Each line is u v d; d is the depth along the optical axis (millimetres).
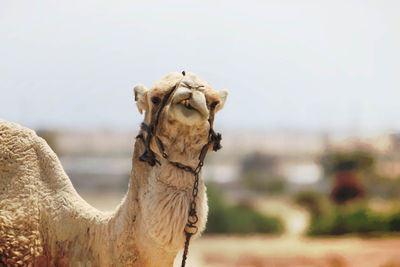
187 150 8602
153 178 8750
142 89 9305
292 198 94625
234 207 76250
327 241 52250
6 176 10453
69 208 10258
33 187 10414
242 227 71938
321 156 114438
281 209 97562
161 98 8641
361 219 59562
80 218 10062
